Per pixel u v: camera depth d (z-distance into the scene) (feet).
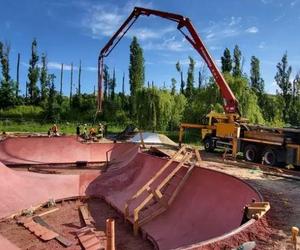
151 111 130.21
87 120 213.25
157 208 41.27
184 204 39.78
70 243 35.88
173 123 135.64
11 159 68.28
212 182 38.60
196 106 120.88
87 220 42.37
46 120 203.41
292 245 22.90
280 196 37.58
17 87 231.71
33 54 246.06
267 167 58.23
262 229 24.97
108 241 19.16
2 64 243.60
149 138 92.94
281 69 178.50
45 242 36.45
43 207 47.57
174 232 36.45
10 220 42.45
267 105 152.87
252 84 184.96
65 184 53.83
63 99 254.27
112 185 54.60
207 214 35.55
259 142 62.23
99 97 81.15
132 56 224.94
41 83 244.83
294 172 54.13
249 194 31.73
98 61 81.10
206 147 78.43
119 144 76.59
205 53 72.90
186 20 72.90
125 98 233.55
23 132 131.54
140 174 54.65
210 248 20.57
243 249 20.36
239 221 30.01
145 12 75.82
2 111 217.97
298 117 159.33
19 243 36.24
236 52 190.90
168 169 47.93
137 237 38.04
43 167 68.23
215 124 76.18
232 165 59.98
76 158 72.28
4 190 47.01
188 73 214.69
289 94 176.24
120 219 43.14
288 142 57.16
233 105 72.28
